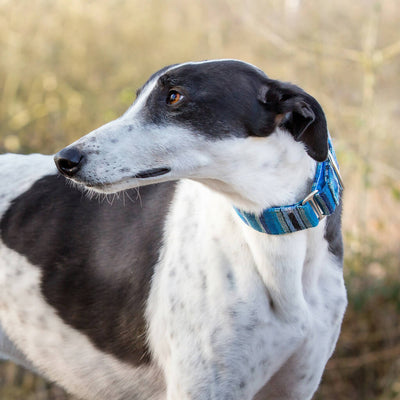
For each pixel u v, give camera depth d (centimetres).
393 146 756
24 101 807
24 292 423
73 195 426
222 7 957
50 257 418
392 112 843
